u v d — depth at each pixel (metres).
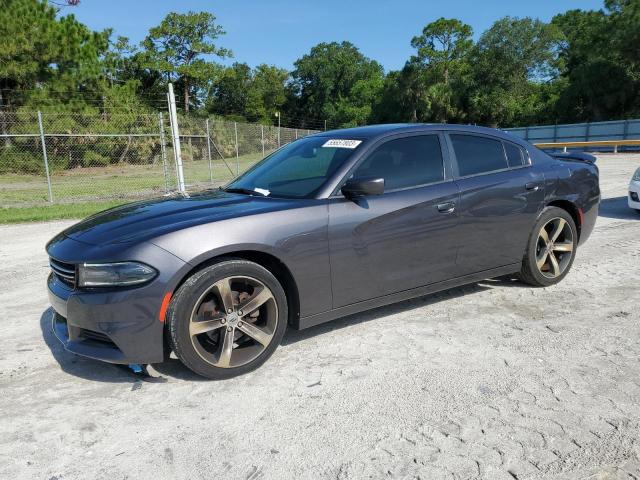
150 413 2.82
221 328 3.13
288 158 4.16
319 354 3.49
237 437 2.57
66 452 2.49
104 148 24.33
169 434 2.62
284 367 3.31
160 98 64.19
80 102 25.09
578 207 4.80
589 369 3.15
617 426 2.56
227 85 90.81
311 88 104.75
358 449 2.44
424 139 4.03
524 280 4.74
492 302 4.41
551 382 3.01
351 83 103.00
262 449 2.47
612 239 6.73
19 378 3.28
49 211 11.75
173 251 2.93
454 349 3.50
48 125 23.19
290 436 2.57
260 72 97.06
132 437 2.60
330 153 3.86
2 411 2.88
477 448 2.42
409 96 68.62
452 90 64.19
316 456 2.40
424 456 2.37
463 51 66.50
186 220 3.14
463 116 64.88
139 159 24.34
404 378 3.11
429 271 3.90
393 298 3.77
